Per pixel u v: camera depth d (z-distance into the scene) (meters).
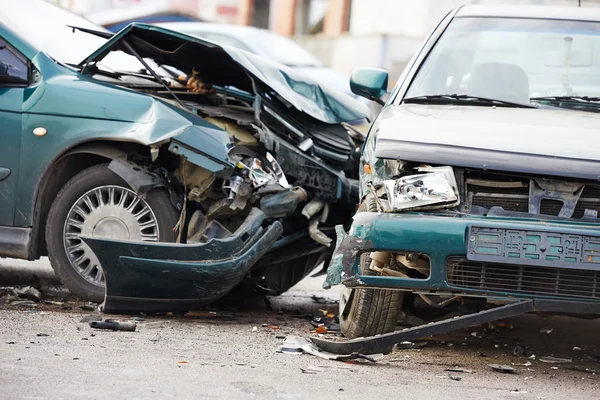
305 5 41.72
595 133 8.15
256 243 9.12
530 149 7.77
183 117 9.30
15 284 10.78
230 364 7.28
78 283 9.54
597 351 9.16
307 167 10.06
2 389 6.12
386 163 8.05
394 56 33.25
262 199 9.55
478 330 9.92
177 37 10.09
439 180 7.71
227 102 11.21
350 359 7.70
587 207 7.68
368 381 7.00
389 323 8.20
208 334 8.53
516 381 7.40
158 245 8.77
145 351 7.55
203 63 10.80
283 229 10.15
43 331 8.12
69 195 9.52
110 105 9.44
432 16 32.91
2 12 10.64
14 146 9.59
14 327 8.22
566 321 10.99
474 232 7.41
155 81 11.02
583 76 9.28
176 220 9.44
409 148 7.84
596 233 7.34
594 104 8.97
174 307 9.09
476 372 7.67
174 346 7.85
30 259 9.63
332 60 36.25
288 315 10.12
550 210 7.69
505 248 7.38
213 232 9.36
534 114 8.72
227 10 43.09
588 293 7.44
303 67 24.06
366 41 34.09
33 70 9.80
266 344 8.21
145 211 9.45
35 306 9.40
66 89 9.56
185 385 6.49
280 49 24.61
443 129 8.14
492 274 7.49
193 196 9.37
